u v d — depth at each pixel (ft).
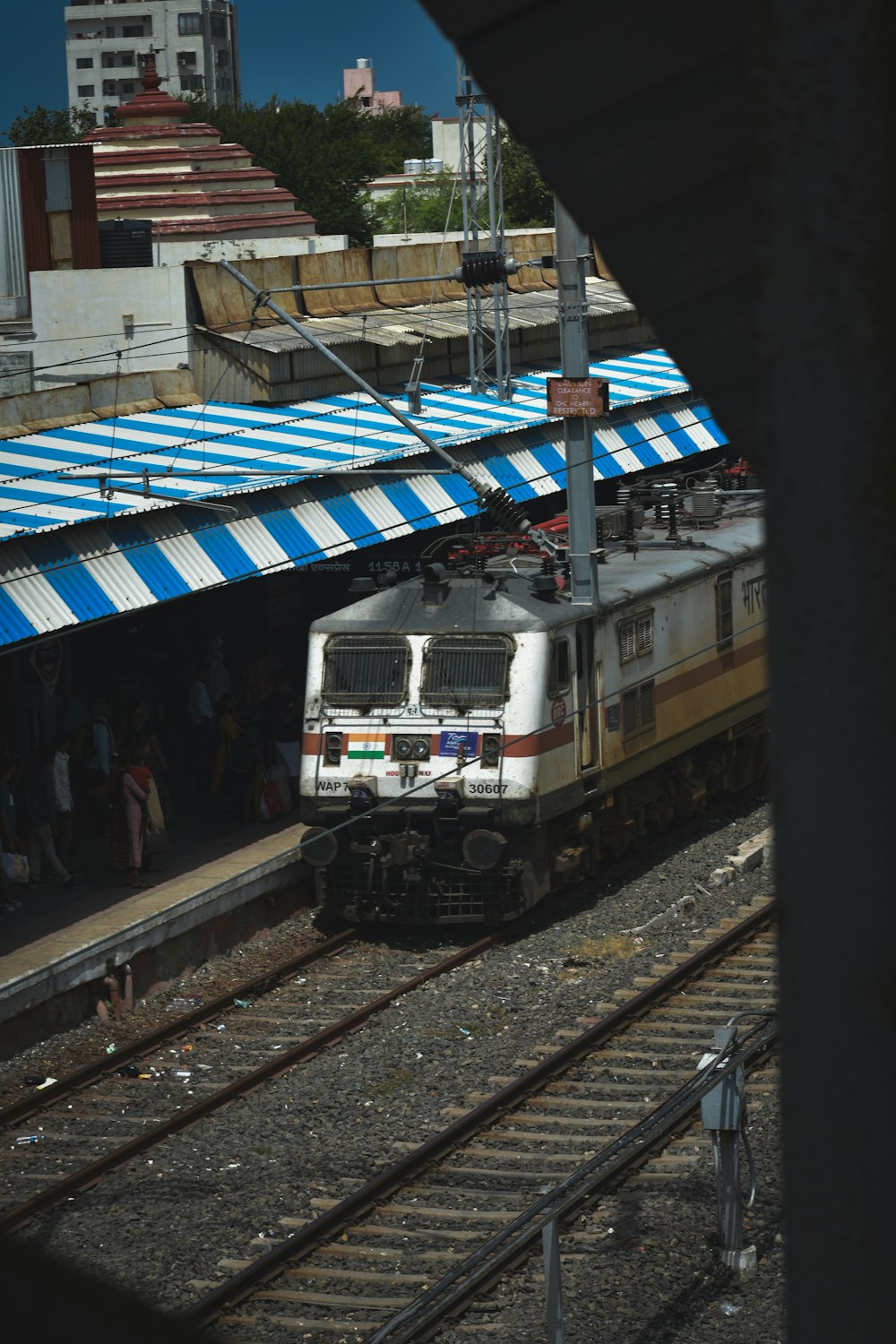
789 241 9.68
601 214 12.69
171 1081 84.12
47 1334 7.80
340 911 107.96
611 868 118.32
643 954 101.09
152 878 106.22
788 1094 10.07
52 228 183.01
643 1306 56.65
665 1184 67.87
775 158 9.67
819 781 9.87
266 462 128.26
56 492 112.88
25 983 86.02
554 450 157.28
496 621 105.29
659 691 118.73
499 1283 59.36
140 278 151.23
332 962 102.94
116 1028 91.76
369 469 134.21
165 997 97.04
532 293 199.41
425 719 105.09
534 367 186.29
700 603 125.29
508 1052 85.56
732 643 131.03
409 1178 69.92
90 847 115.14
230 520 117.60
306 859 108.99
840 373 9.66
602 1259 60.70
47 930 95.25
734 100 11.94
